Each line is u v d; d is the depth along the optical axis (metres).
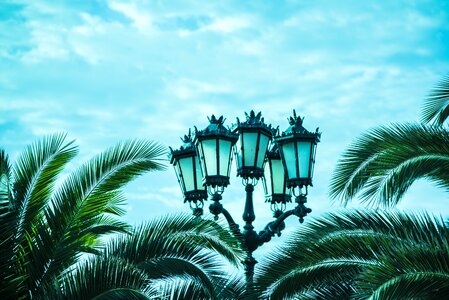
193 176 10.34
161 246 11.02
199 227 11.36
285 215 10.11
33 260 10.55
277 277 10.35
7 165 10.45
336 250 9.96
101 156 11.18
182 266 10.98
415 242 9.30
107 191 11.18
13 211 10.34
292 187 9.80
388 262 8.50
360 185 10.06
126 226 12.42
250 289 10.25
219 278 10.97
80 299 9.39
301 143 9.77
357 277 9.27
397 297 8.42
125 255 11.01
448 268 8.47
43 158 11.17
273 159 10.74
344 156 10.08
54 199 10.85
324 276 10.32
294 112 10.02
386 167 9.50
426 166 9.34
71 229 10.75
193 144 10.44
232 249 11.12
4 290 9.71
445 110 10.18
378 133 9.85
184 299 10.83
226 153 9.63
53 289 9.70
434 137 9.38
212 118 9.88
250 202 10.25
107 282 9.42
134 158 11.23
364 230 9.82
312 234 10.10
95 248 12.38
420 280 8.41
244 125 9.62
